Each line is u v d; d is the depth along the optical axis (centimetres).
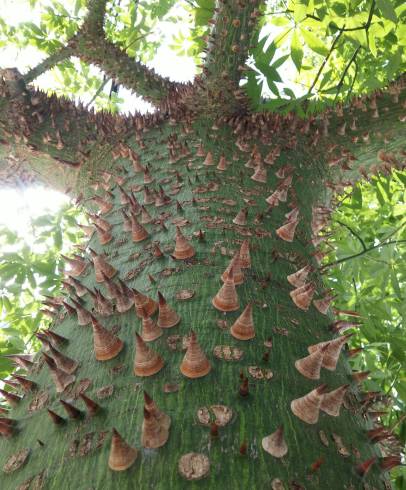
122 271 42
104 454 25
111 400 29
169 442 25
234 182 54
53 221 106
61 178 74
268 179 57
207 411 27
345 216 113
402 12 74
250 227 46
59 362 33
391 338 83
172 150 59
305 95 77
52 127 71
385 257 92
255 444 25
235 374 29
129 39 120
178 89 82
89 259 48
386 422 81
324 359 34
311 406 28
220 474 24
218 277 38
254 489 23
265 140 65
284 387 30
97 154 69
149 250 43
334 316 47
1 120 71
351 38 71
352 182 75
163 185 54
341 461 27
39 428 29
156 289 37
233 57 72
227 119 68
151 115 71
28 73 91
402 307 89
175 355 31
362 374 37
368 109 72
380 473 29
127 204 53
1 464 28
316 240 58
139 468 24
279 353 32
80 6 121
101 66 92
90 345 35
